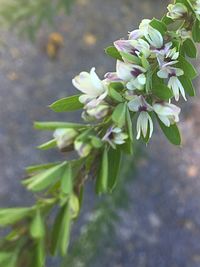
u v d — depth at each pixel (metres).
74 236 0.23
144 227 0.25
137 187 0.25
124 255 0.24
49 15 0.18
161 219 0.25
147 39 0.06
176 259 0.24
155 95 0.05
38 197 0.05
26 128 0.26
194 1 0.06
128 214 0.25
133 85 0.05
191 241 0.25
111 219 0.18
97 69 0.27
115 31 0.28
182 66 0.06
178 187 0.25
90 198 0.23
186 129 0.26
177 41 0.06
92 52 0.28
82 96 0.05
